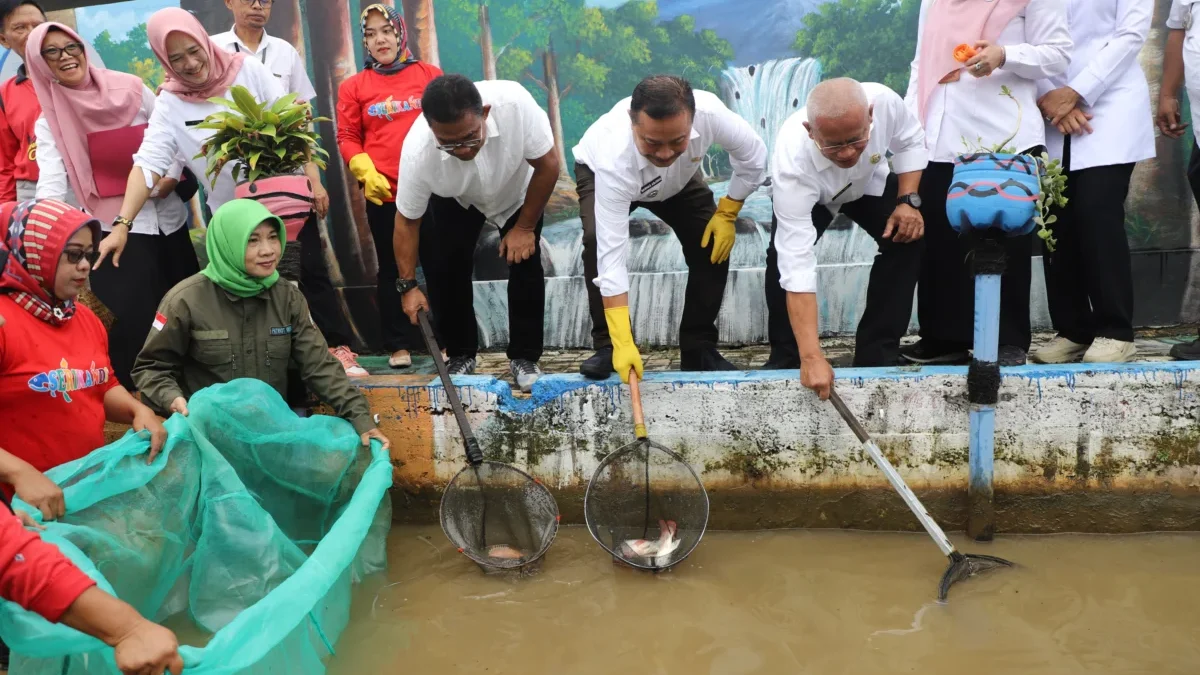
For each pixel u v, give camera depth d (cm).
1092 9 399
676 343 531
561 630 315
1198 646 291
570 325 540
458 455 407
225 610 312
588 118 546
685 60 539
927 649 295
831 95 321
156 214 444
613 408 393
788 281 361
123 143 434
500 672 291
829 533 391
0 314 279
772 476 389
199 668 221
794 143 355
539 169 381
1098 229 381
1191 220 498
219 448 341
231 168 431
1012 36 386
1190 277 499
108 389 317
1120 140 377
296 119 393
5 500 286
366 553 349
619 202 368
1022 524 383
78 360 300
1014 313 400
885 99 357
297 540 372
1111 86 383
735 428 387
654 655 298
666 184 384
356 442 368
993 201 328
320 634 294
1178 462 371
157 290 442
